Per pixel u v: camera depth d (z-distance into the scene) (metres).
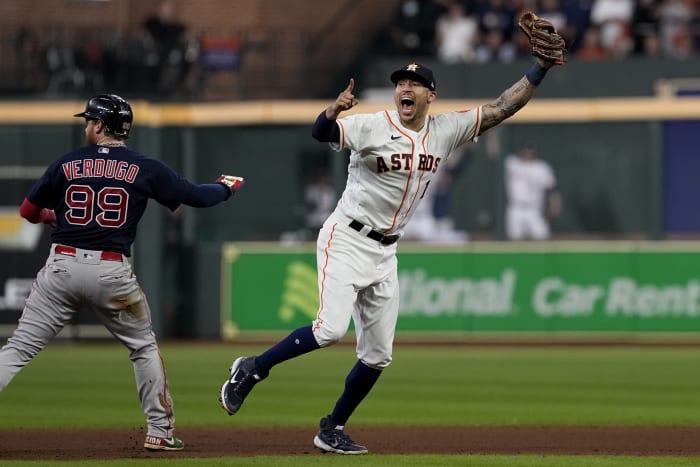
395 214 25.16
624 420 34.47
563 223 66.62
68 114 63.97
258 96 71.88
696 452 27.58
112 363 52.75
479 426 32.88
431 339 65.06
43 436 29.91
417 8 74.19
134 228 24.64
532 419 34.66
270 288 65.88
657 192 65.44
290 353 24.94
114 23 76.81
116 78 70.69
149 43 71.00
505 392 42.12
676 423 33.75
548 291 64.31
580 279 64.06
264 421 33.84
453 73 68.06
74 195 24.17
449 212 67.19
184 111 67.56
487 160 66.81
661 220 65.62
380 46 74.00
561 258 64.12
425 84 24.58
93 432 30.94
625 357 56.16
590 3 72.44
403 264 65.19
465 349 61.34
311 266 65.38
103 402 38.69
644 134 65.62
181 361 53.78
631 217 65.94
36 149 64.06
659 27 71.50
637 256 63.59
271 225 68.81
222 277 66.69
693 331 63.25
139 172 24.42
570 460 25.27
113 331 25.02
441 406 38.00
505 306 64.50
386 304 25.67
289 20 76.44
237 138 68.19
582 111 65.62
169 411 25.75
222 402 25.03
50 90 70.81
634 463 24.95
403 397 40.53
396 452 27.02
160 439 25.89
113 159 24.41
